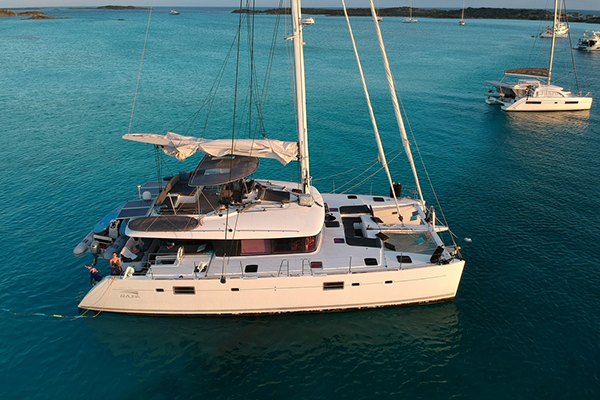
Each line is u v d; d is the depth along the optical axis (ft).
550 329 48.37
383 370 43.57
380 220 57.67
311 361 44.50
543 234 67.46
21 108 133.80
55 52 261.65
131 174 89.15
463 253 62.18
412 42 343.87
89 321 48.80
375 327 48.65
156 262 48.70
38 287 54.29
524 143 111.86
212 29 472.03
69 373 42.63
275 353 45.32
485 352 45.55
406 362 44.45
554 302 52.47
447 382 42.22
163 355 44.86
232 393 40.98
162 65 215.72
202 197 53.16
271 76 187.83
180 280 45.75
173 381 42.09
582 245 64.34
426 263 48.98
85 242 55.26
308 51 275.59
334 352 45.55
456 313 50.65
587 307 51.57
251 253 49.42
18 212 72.69
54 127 116.88
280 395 40.83
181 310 48.19
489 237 66.49
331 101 148.87
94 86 165.89
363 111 137.49
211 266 47.93
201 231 47.98
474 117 135.33
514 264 59.72
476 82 187.93
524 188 84.48
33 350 45.06
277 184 59.06
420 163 97.04
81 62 223.30
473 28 520.01
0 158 95.35
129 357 44.55
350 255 49.83
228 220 49.24
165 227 47.42
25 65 211.61
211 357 44.75
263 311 48.70
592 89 173.88
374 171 92.68
